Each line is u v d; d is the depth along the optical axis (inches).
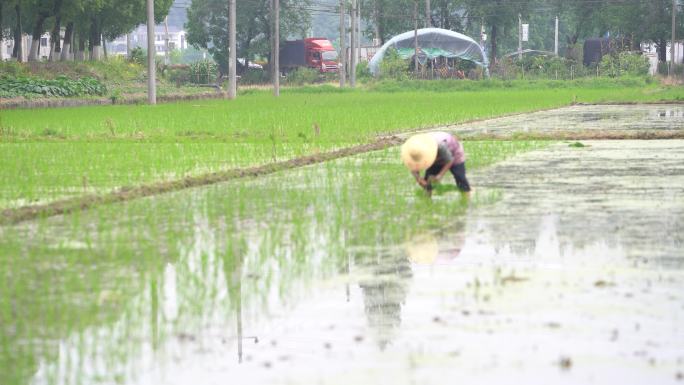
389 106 4874.5
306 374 732.7
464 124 3523.6
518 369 729.0
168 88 7460.6
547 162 2155.5
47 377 732.0
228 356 775.7
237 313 898.1
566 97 6136.8
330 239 1249.4
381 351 779.4
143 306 926.4
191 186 1815.9
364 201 1573.6
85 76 6953.7
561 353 762.2
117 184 1822.1
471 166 2071.9
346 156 2367.1
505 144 2625.5
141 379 728.3
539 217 1401.3
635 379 703.7
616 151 2420.0
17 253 1185.4
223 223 1393.9
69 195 1683.1
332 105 5054.1
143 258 1151.0
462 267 1073.5
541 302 911.0
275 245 1216.8
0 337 830.5
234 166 2102.6
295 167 2128.4
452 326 840.9
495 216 1412.4
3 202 1604.3
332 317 880.9
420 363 748.0
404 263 1102.4
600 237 1237.7
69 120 3725.4
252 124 3417.8
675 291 943.7
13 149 2536.9
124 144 2691.9
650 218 1381.6
